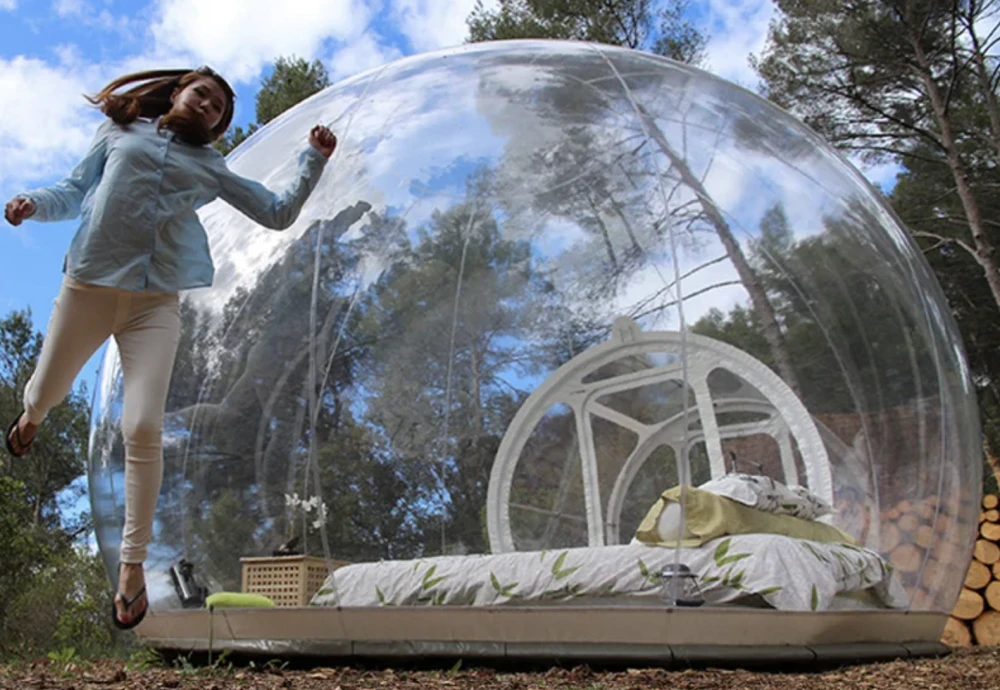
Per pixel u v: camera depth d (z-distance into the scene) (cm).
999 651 538
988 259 1188
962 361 494
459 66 482
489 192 438
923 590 430
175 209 287
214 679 293
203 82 301
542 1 1260
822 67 1305
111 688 254
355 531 391
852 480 442
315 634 357
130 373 283
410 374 421
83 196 292
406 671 340
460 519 419
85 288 278
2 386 1934
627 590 356
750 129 466
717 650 337
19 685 253
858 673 340
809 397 443
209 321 417
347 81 497
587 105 451
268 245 427
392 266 430
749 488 403
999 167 1398
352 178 440
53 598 842
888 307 457
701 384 451
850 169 512
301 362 406
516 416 440
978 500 484
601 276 430
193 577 385
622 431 466
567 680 309
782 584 355
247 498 391
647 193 430
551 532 447
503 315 437
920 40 1247
